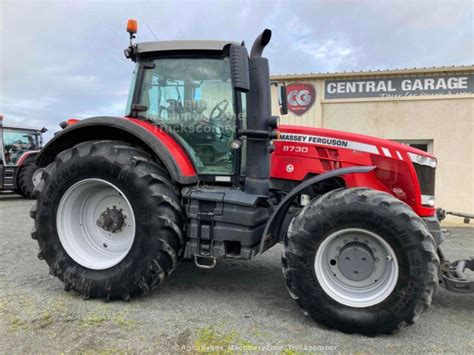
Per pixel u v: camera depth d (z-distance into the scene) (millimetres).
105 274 2742
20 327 2342
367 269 2420
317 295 2410
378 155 2846
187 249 2752
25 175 9758
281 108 3588
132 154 2768
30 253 4133
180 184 2887
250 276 3488
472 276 3561
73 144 3211
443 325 2525
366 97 7727
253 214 2627
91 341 2189
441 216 3232
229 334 2309
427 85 7422
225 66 2982
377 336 2344
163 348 2127
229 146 2982
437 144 7430
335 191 2533
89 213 3031
